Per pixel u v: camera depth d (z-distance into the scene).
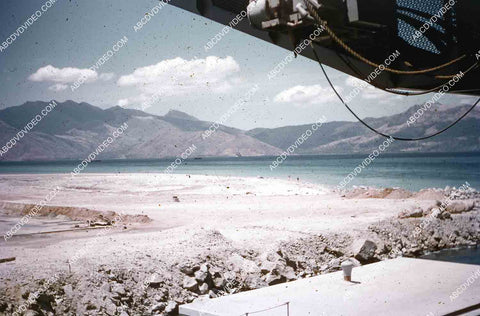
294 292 13.57
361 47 11.20
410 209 28.16
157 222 27.50
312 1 8.94
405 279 14.65
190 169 165.75
